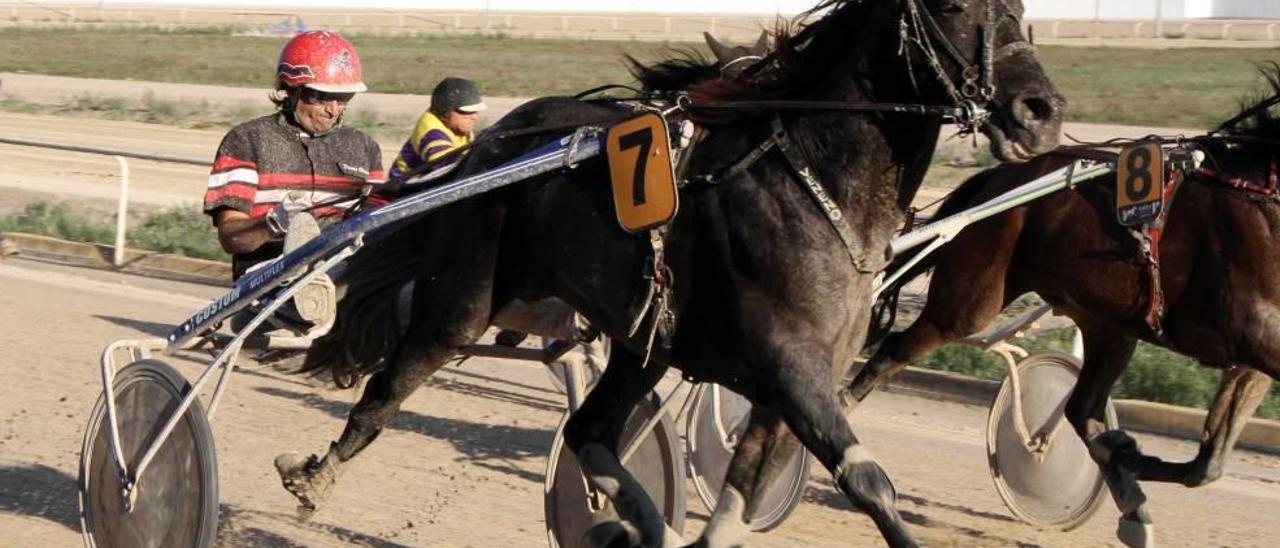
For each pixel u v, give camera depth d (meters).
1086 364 5.58
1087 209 5.28
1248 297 4.94
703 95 3.98
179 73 31.70
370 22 58.97
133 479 4.46
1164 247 5.12
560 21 56.94
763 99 3.88
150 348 4.66
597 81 30.25
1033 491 5.75
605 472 4.32
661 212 3.75
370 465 6.15
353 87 5.02
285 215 4.69
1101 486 5.59
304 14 58.88
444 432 6.79
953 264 5.64
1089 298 5.32
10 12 58.53
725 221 3.76
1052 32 52.06
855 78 3.74
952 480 6.22
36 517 5.26
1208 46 44.28
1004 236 5.50
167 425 4.31
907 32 3.62
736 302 3.72
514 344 5.26
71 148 11.51
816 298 3.64
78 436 6.36
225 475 5.90
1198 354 5.14
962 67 3.57
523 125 4.33
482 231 4.21
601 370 5.15
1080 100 25.64
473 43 45.66
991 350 5.79
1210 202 5.03
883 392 7.85
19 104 23.09
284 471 4.63
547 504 4.73
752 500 3.81
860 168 3.70
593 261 3.98
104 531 4.64
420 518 5.39
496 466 6.20
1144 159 5.02
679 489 4.71
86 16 58.69
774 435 3.82
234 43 43.53
